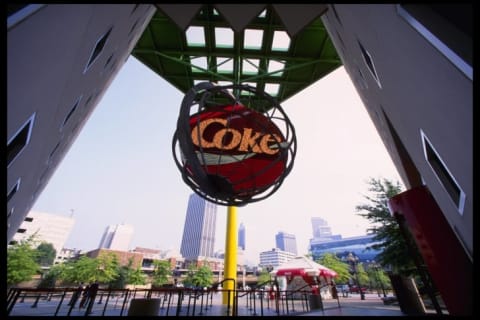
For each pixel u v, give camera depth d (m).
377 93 6.57
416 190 6.30
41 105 3.36
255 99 20.95
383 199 17.05
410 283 8.32
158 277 56.38
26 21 2.36
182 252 185.62
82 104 6.70
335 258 62.00
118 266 53.72
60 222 104.88
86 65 5.00
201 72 19.36
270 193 7.94
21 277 40.72
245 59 17.64
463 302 4.87
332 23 9.19
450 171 3.35
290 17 7.48
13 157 2.93
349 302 16.62
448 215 4.32
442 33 2.65
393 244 15.02
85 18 3.77
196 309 11.28
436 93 3.08
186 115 6.36
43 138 4.14
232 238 19.58
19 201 4.22
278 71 16.95
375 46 5.08
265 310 11.12
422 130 3.99
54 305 12.46
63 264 51.81
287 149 8.08
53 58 3.18
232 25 7.52
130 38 8.88
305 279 20.05
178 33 15.88
